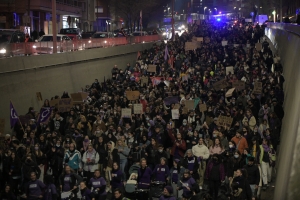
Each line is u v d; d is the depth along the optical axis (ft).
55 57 81.51
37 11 166.20
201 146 46.93
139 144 49.93
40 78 76.43
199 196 38.06
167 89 74.79
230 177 41.83
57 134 49.37
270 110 58.29
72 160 46.11
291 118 42.70
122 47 119.44
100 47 106.11
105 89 83.15
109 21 276.21
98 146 47.55
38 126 58.23
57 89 82.58
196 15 406.82
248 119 54.75
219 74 82.99
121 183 43.06
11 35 83.41
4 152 44.37
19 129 56.80
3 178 43.78
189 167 43.86
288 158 30.35
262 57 95.76
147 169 41.93
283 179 28.04
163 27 308.19
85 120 56.34
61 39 102.53
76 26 216.13
